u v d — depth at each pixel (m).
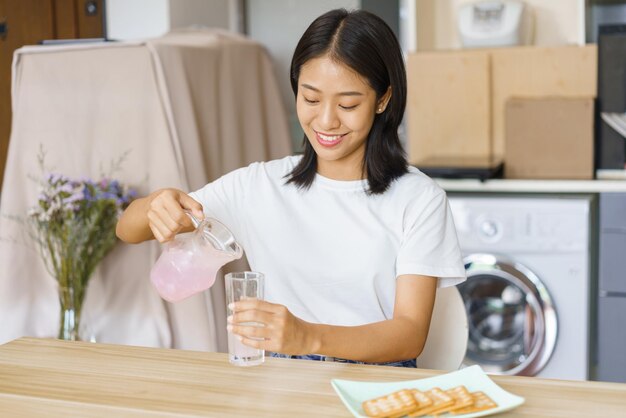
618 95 3.35
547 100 3.25
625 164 3.36
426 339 1.63
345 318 1.67
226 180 1.78
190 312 2.82
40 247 2.79
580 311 3.09
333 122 1.53
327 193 1.69
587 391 1.28
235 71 3.18
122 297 2.85
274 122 3.43
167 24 3.68
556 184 3.15
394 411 1.17
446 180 3.22
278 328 1.30
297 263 1.70
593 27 3.52
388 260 1.66
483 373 1.30
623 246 3.13
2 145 3.77
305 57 1.52
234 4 4.17
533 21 3.63
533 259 3.11
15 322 2.82
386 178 1.67
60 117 2.83
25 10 3.74
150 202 1.58
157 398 1.26
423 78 3.60
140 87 2.76
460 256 1.67
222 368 1.39
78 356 1.46
